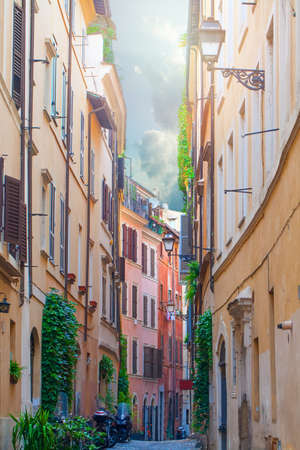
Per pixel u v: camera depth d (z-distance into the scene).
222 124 22.56
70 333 22.20
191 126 39.91
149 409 59.53
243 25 18.25
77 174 28.72
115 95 39.25
